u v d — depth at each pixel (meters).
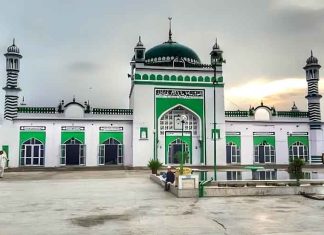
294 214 4.70
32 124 16.06
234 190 6.45
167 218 4.50
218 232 3.76
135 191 7.31
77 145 16.41
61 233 3.77
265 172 11.97
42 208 5.27
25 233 3.77
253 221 4.29
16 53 16.02
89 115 16.56
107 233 3.76
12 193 7.01
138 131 16.44
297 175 7.37
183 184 6.44
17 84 16.14
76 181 9.63
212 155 16.81
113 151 16.67
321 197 6.16
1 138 15.64
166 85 16.86
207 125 16.97
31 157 15.95
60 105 16.42
